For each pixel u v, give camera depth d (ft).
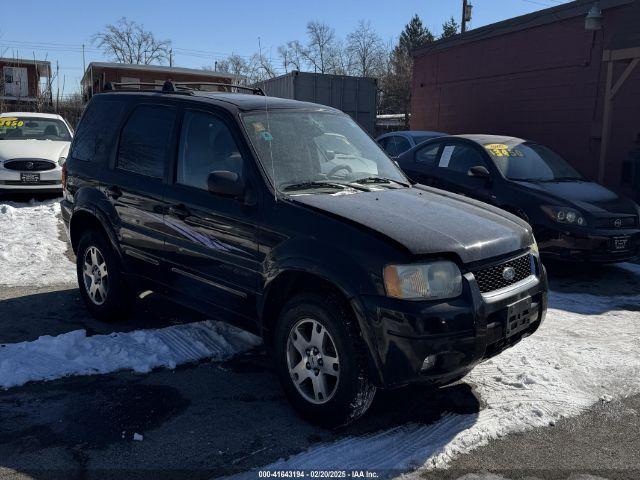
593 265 27.25
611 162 40.19
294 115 15.48
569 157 43.70
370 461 10.95
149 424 12.12
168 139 15.76
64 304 19.60
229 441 11.55
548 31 44.50
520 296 12.46
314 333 12.10
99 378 14.16
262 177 13.32
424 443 11.59
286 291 12.95
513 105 48.55
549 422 12.53
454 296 11.34
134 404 12.93
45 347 15.42
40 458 10.81
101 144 18.07
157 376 14.39
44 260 24.79
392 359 10.98
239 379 14.35
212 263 14.19
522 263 13.03
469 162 28.27
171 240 15.25
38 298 20.16
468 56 53.52
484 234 12.42
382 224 11.82
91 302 18.20
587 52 41.45
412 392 13.83
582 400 13.55
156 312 18.97
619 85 35.50
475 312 11.32
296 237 12.28
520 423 12.46
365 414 12.78
